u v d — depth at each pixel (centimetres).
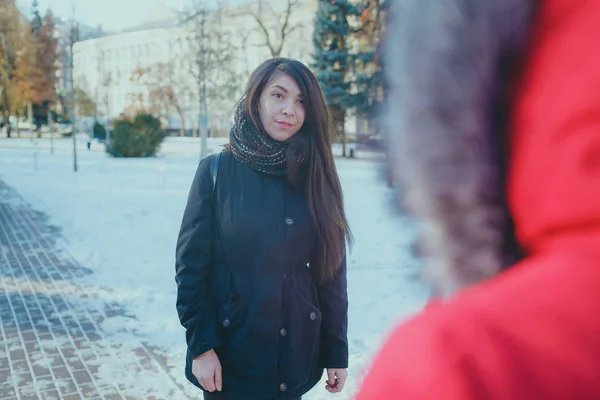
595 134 30
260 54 3462
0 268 702
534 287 33
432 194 37
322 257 194
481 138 35
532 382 30
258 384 184
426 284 41
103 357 430
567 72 31
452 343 33
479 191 36
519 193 34
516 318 32
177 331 486
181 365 418
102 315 525
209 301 186
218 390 182
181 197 1336
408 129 37
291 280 187
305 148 188
